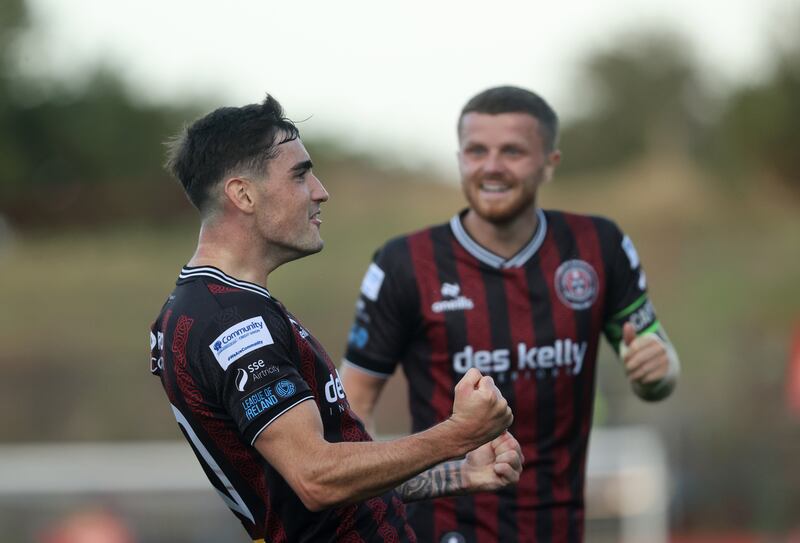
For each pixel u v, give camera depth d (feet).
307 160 34.30
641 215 226.79
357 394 48.83
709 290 179.42
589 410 48.78
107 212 273.75
